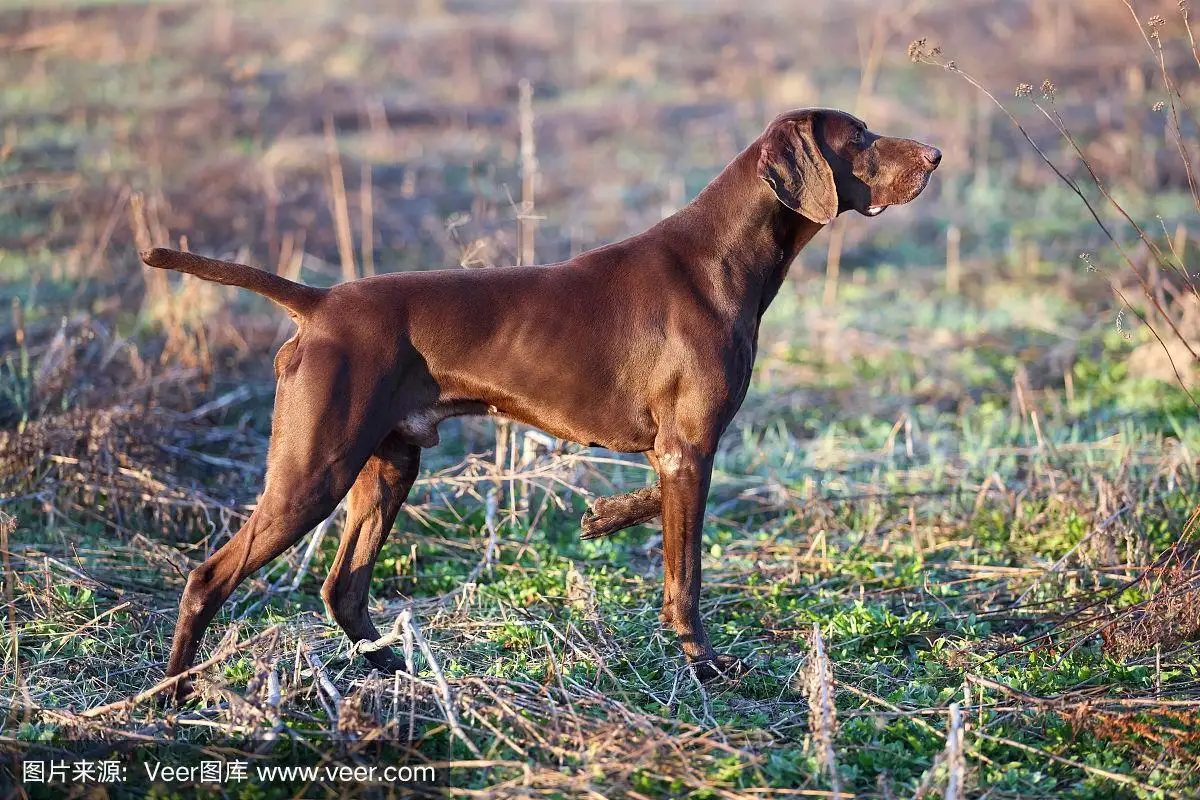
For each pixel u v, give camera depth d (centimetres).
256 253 1784
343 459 670
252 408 1254
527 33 3538
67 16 3338
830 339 1502
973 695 692
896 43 3400
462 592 856
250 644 669
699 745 633
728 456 1188
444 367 696
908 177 753
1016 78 2978
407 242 1906
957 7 3691
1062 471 1035
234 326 1431
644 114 2762
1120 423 1173
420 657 757
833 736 633
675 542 735
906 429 1180
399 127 2634
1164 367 1309
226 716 648
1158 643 735
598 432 731
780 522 1041
